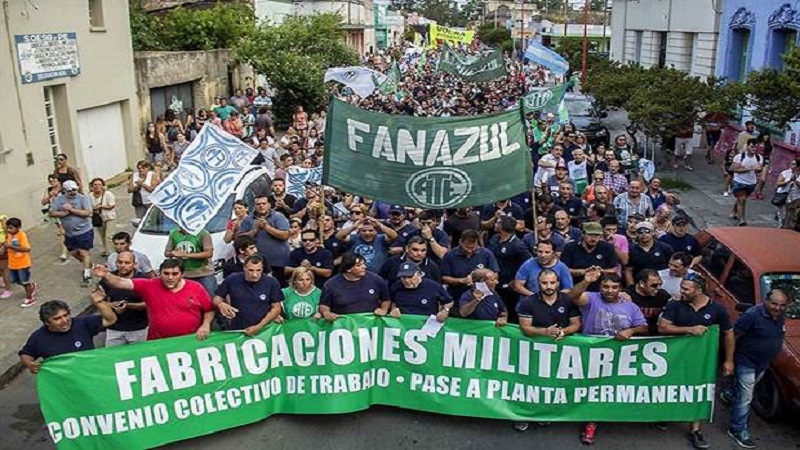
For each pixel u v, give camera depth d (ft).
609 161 45.50
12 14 49.11
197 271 31.19
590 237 28.48
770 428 25.31
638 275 27.02
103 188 42.65
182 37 94.38
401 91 101.04
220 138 30.94
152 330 24.23
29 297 36.04
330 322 24.84
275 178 40.98
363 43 217.77
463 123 27.27
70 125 56.90
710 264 31.17
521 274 27.43
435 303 25.67
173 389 23.61
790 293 26.99
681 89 60.49
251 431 24.85
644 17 105.40
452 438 24.50
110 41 63.10
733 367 24.14
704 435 24.89
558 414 24.79
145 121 72.64
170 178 29.71
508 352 24.77
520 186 28.07
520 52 200.95
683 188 60.59
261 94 91.50
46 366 22.40
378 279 25.75
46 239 47.75
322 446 23.98
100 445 22.97
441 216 35.24
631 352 24.26
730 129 71.05
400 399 25.50
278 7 134.92
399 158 27.48
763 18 67.82
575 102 81.61
